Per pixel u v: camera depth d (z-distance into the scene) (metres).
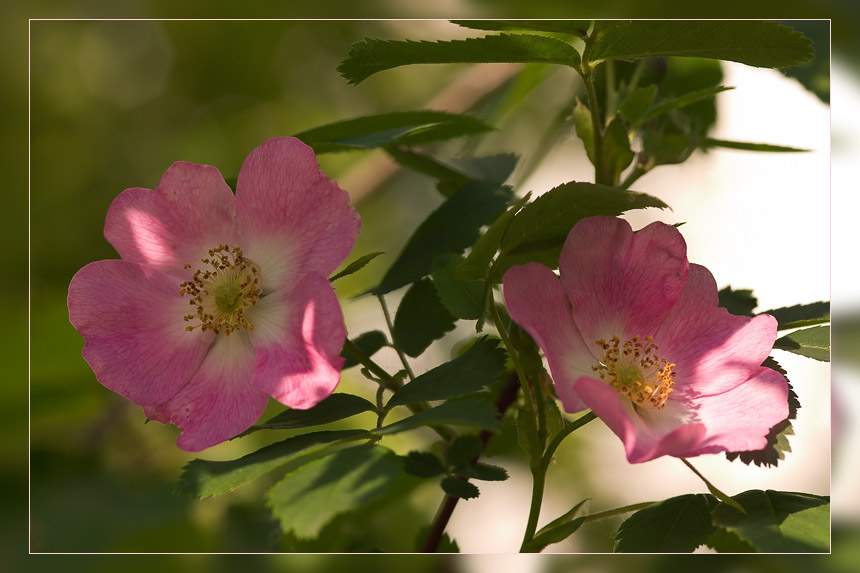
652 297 0.54
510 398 0.58
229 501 0.59
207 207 0.55
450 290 0.55
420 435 0.62
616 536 0.54
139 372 0.55
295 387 0.54
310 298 0.54
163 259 0.55
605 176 0.57
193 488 0.52
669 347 0.55
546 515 0.65
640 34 0.55
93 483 0.60
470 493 0.55
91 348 0.55
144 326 0.55
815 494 0.54
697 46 0.55
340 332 0.53
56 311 0.62
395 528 0.61
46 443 0.61
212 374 0.55
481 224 0.58
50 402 0.61
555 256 0.55
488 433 0.57
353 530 0.59
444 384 0.54
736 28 0.55
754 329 0.54
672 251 0.54
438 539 0.57
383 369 0.56
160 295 0.55
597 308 0.54
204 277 0.55
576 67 0.56
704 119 0.62
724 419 0.54
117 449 0.61
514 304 0.53
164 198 0.55
